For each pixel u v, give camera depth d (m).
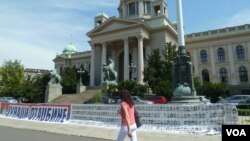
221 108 12.73
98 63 63.53
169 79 39.47
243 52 61.00
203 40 65.88
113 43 63.03
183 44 19.33
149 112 15.14
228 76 61.91
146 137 12.27
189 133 13.16
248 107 28.33
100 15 73.56
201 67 65.38
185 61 18.45
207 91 40.22
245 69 60.16
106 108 17.25
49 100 46.34
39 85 58.59
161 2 61.78
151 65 43.34
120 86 38.66
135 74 59.06
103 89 40.03
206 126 13.02
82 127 16.34
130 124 6.68
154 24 59.06
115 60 64.81
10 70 73.25
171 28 58.81
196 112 13.45
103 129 15.32
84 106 18.47
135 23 55.69
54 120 19.77
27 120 21.20
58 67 91.69
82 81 67.88
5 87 68.88
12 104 24.19
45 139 11.80
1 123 19.27
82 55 86.94
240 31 61.44
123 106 6.81
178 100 17.27
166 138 11.93
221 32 64.12
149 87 41.25
